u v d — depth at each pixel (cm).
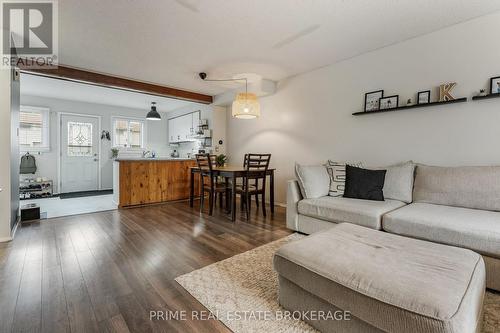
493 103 233
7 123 259
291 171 430
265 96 472
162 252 235
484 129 239
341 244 150
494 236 162
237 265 208
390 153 306
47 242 258
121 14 239
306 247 146
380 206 237
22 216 338
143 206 440
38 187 546
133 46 310
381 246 147
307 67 382
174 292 168
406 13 236
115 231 296
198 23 256
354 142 341
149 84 461
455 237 177
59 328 132
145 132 736
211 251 238
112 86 425
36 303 154
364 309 108
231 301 158
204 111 593
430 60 272
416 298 98
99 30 270
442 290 101
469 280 111
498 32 230
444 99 258
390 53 304
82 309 149
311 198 284
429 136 274
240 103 368
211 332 131
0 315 142
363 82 330
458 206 225
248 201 364
